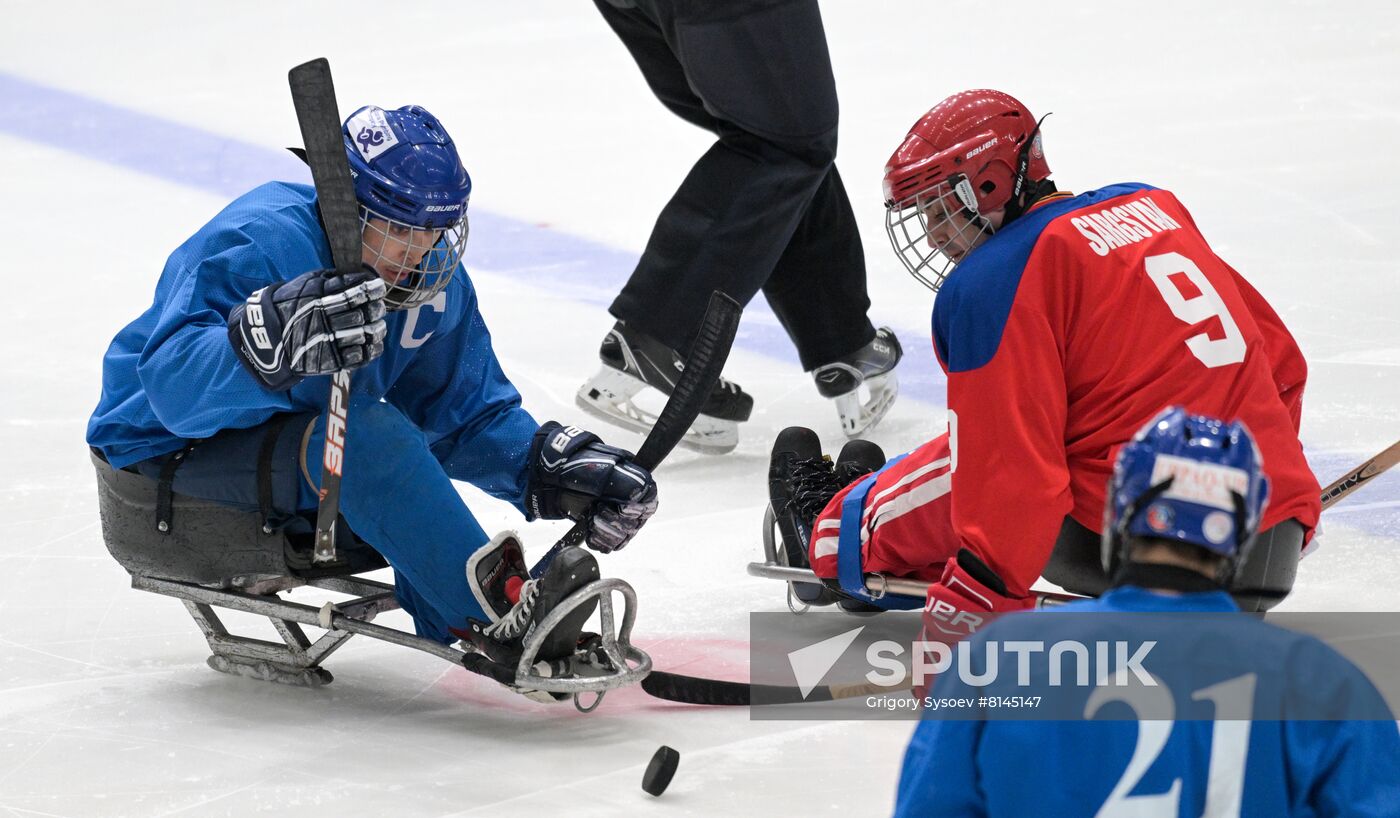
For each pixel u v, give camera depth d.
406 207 10.68
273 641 12.79
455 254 11.27
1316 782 6.05
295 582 12.20
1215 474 5.99
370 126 10.80
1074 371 10.61
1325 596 12.95
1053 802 6.11
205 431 10.90
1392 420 16.89
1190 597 6.13
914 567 12.09
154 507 11.62
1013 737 6.16
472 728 11.12
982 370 10.35
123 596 13.94
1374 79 32.31
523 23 42.88
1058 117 31.39
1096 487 10.54
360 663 12.59
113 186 30.48
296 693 11.87
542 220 28.19
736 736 10.85
